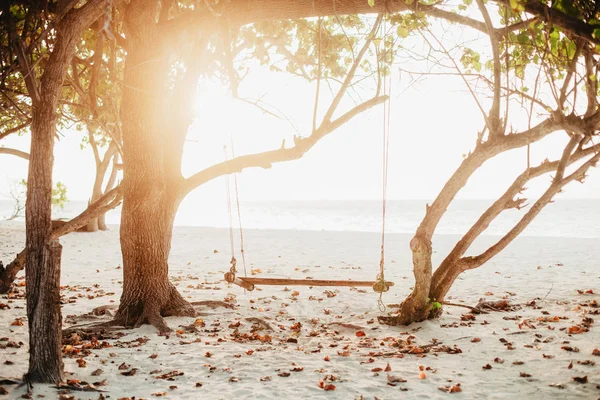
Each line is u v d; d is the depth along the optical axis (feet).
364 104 24.99
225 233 81.92
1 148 37.86
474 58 22.27
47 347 16.51
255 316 27.68
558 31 15.47
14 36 16.94
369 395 15.79
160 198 26.21
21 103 27.78
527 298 31.65
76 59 29.55
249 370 18.26
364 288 36.50
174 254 57.88
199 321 25.66
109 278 40.65
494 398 15.35
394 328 24.73
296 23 32.65
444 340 22.22
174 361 19.34
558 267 44.19
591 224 123.85
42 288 16.48
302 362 19.26
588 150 22.89
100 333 23.70
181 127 27.32
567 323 24.45
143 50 24.85
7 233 75.15
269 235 78.95
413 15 19.58
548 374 17.31
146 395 15.84
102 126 30.68
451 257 25.44
